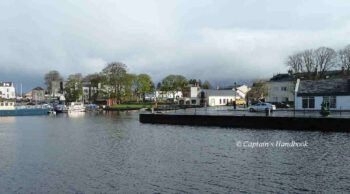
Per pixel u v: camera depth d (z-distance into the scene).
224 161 33.59
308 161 32.59
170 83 175.88
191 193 24.02
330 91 75.00
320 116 57.47
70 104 149.75
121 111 136.12
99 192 24.59
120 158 36.19
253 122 61.41
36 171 30.81
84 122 86.44
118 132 60.97
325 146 39.94
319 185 25.19
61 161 35.09
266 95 144.62
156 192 24.36
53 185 26.38
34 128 72.69
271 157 34.81
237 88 178.12
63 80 193.25
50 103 187.62
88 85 190.12
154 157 36.41
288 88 131.25
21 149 43.19
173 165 32.34
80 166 32.62
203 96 165.75
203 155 36.84
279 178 27.14
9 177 28.78
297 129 56.41
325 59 122.31
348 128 51.81
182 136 53.06
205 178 27.55
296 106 80.25
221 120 65.94
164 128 66.19
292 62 128.25
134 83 165.38
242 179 27.06
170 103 162.62
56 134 60.03
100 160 35.31
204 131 58.59
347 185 25.08
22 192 24.80
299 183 25.75
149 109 121.94
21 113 126.38
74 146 45.12
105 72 155.38
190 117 70.62
